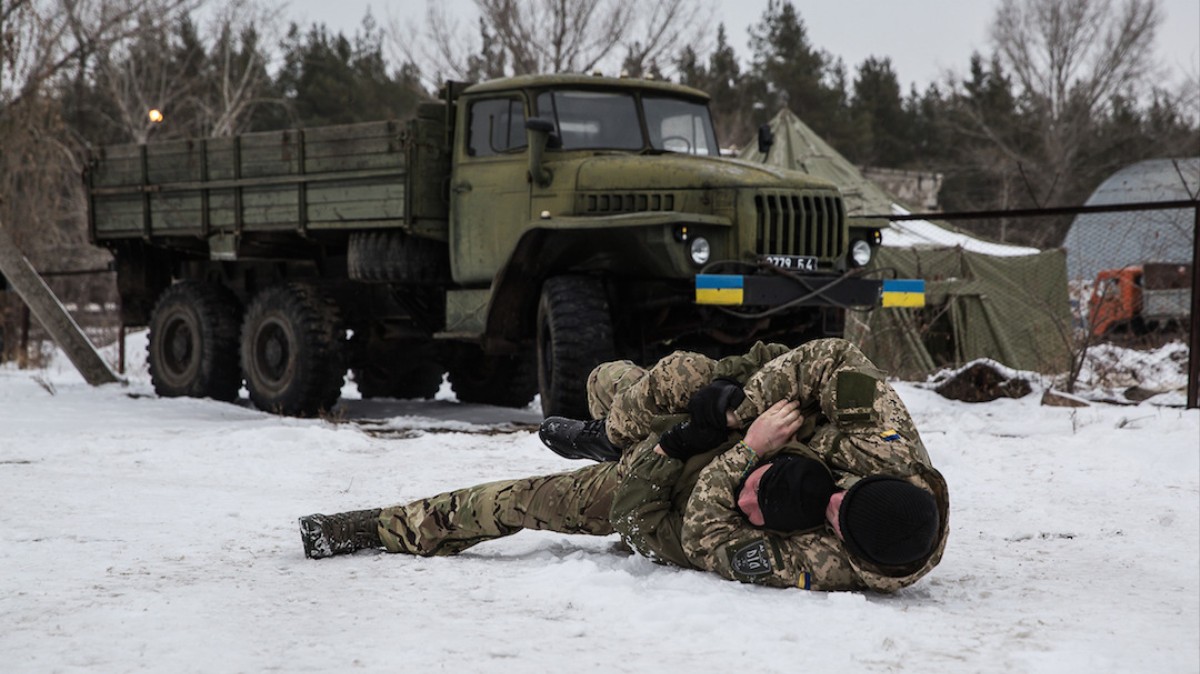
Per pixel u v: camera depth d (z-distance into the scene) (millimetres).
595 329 8266
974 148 42062
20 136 22594
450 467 6348
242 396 13164
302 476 6004
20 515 4695
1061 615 3154
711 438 3334
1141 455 6559
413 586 3336
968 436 7406
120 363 16188
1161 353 11789
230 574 3533
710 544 3295
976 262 14398
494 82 9359
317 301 10258
